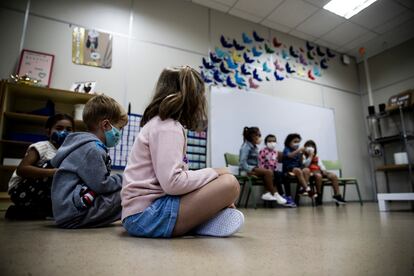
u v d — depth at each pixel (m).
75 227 1.03
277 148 3.58
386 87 4.39
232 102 3.38
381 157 4.32
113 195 1.08
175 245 0.69
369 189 4.35
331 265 0.49
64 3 2.70
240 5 3.47
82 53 2.68
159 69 3.03
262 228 1.09
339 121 4.34
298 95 3.98
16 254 0.58
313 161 3.46
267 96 3.66
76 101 2.47
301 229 1.05
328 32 4.05
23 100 2.38
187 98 0.86
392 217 1.56
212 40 3.45
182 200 0.78
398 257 0.55
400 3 3.43
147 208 0.78
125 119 1.20
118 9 2.94
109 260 0.53
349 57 4.77
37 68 2.44
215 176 0.82
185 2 3.37
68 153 1.07
